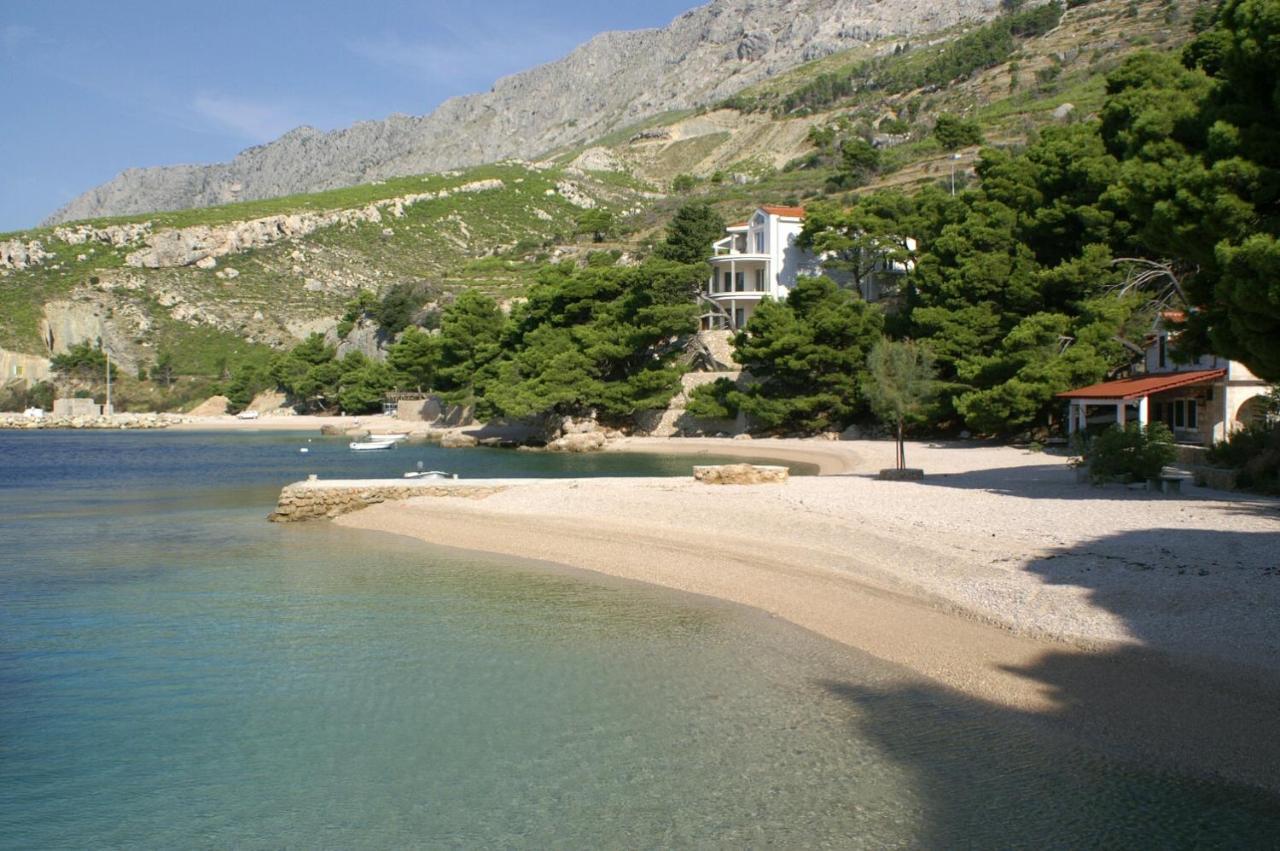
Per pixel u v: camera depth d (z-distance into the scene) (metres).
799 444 69.44
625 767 12.59
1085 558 20.75
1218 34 50.38
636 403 81.94
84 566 28.36
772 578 23.53
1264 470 31.84
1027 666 15.27
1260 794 10.93
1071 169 57.03
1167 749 12.08
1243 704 12.95
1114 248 56.22
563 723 14.30
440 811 11.60
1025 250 59.28
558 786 12.12
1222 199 23.92
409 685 16.39
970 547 22.91
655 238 141.75
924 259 66.00
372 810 11.72
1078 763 11.95
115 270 180.50
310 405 147.88
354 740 13.98
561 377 81.00
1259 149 24.34
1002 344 56.84
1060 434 57.22
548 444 80.75
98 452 85.69
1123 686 13.98
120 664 18.03
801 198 143.38
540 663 17.47
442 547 31.33
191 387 158.38
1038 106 149.12
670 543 28.92
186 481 56.72
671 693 15.48
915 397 43.59
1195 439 45.88
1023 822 10.61
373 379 132.12
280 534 35.00
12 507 43.72
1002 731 13.05
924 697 14.56
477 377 98.50
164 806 12.09
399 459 72.50
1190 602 16.94
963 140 139.50
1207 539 21.83
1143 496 31.17
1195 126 28.36
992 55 196.50
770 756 12.74
